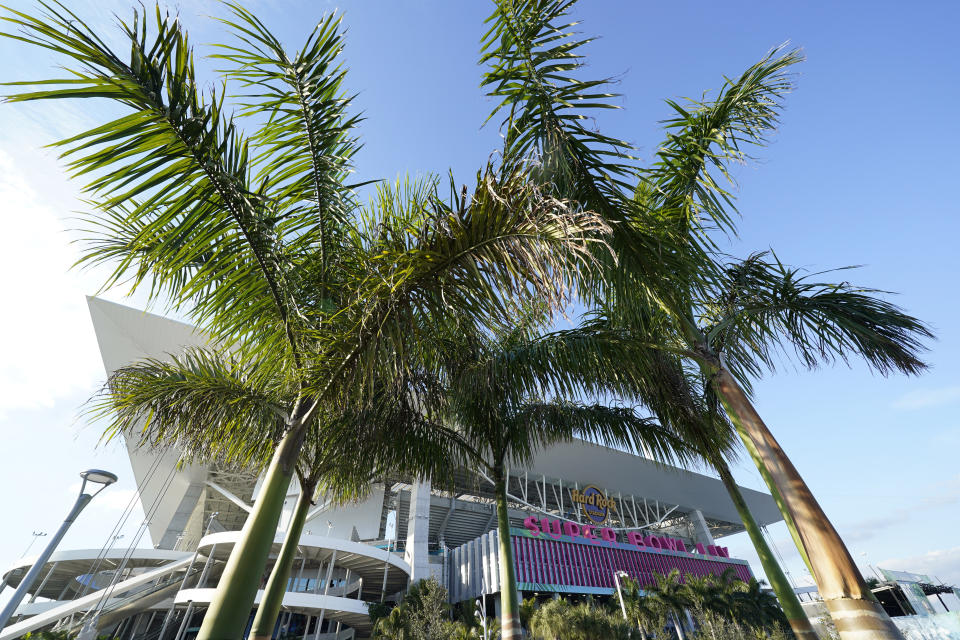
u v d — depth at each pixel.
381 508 43.12
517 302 2.56
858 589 2.81
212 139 2.66
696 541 65.19
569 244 2.21
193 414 4.63
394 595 44.25
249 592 2.54
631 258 4.02
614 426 6.86
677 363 5.30
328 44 3.29
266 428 5.05
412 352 2.96
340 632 38.44
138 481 43.16
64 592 40.62
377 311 2.86
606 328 5.31
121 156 2.44
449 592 43.72
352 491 6.03
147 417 4.67
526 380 5.40
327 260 3.81
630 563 51.28
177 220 2.94
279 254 3.31
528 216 2.35
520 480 53.31
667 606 36.88
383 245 2.94
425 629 25.94
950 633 21.02
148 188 2.57
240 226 3.07
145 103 2.36
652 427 6.83
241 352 3.81
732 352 5.08
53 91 2.14
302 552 34.47
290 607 30.56
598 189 3.98
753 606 39.12
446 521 51.91
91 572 40.09
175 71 2.47
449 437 6.45
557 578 44.38
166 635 35.44
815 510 3.23
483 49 3.57
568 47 3.46
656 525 64.12
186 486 47.62
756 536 5.64
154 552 38.88
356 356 3.19
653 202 5.13
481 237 2.58
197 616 36.72
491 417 6.48
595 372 5.11
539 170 3.28
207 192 2.79
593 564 48.22
